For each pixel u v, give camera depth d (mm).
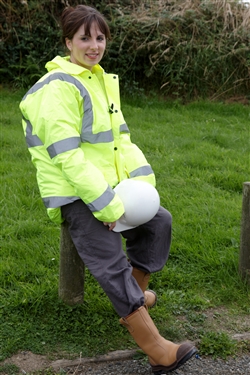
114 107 2984
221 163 6387
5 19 10305
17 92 9945
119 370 2914
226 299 3615
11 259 3875
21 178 5531
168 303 3518
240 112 9672
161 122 8828
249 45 10367
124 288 2760
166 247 3143
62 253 3338
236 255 4035
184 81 10414
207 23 10539
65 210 2836
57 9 10625
